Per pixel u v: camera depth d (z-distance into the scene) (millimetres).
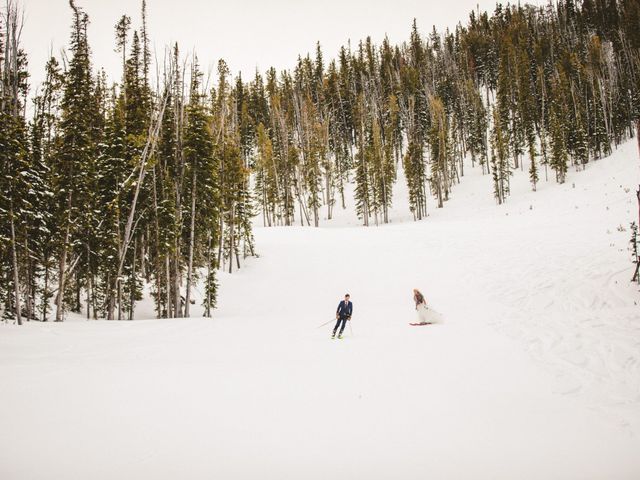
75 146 20359
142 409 6379
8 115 18594
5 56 23453
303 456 4949
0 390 7172
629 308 11602
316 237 39688
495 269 20547
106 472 4457
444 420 6090
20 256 20422
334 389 7453
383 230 40094
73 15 23344
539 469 4711
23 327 14453
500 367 8711
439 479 4465
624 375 7770
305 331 14609
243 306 25609
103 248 22734
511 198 52156
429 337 11930
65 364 9156
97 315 25734
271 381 7934
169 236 22312
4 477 4262
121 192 22578
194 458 4836
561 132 54656
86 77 21234
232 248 33812
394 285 23562
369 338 12453
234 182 31328
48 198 21703
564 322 11656
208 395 7082
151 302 27734
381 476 4500
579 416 6227
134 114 24781
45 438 5289
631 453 5098
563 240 22078
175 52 23938
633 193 30906
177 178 23031
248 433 5566
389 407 6582
